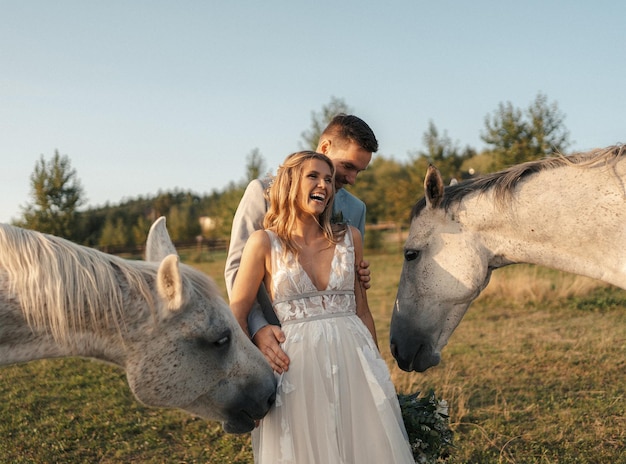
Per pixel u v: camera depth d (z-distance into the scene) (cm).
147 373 231
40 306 221
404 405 259
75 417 507
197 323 231
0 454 431
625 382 535
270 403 241
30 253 222
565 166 308
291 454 227
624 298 916
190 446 443
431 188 321
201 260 2450
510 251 319
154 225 260
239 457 416
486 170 1525
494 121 1420
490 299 977
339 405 232
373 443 230
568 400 488
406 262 338
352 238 261
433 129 1977
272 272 248
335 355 237
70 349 230
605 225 294
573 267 309
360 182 2395
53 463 416
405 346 333
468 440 421
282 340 243
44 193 2069
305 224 254
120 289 229
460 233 323
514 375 572
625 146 299
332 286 246
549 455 393
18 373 662
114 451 436
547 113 1366
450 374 576
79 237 2206
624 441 409
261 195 283
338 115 292
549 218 304
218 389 238
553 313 860
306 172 244
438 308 328
